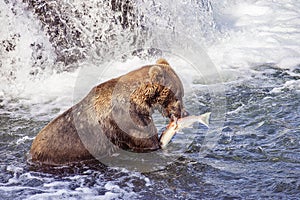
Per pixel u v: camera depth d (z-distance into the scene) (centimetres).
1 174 1825
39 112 2388
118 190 1727
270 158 1920
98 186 1753
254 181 1772
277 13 3475
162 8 3056
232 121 2227
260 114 2291
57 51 2861
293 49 2980
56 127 1869
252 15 3472
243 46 3031
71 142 1855
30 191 1717
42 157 1869
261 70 2769
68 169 1850
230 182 1772
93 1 2922
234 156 1941
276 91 2522
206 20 3166
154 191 1725
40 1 2845
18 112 2391
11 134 2158
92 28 2934
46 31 2859
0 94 2584
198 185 1758
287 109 2330
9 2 2806
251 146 2012
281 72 2741
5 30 2791
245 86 2583
